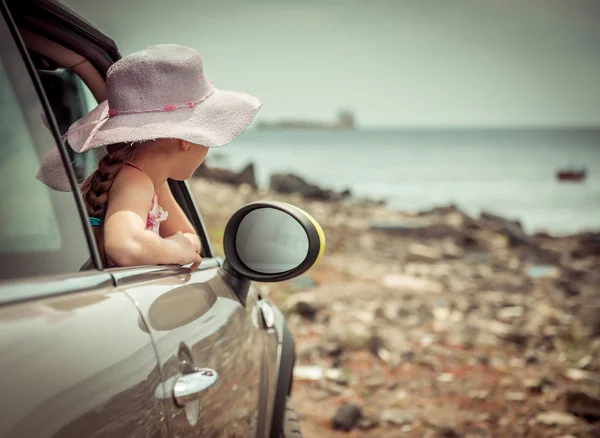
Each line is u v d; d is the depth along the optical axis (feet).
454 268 43.96
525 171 288.71
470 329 26.07
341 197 100.99
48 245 4.45
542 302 33.37
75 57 7.58
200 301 6.28
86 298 4.42
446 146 588.50
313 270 37.78
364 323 25.52
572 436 16.34
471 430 16.53
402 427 16.63
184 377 5.14
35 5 6.74
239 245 7.59
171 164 6.82
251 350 7.56
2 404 3.24
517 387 19.72
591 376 21.17
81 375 3.84
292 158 395.75
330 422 16.74
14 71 4.59
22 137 4.50
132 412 4.25
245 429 6.98
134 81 6.58
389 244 52.70
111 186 6.38
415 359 21.74
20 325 3.66
